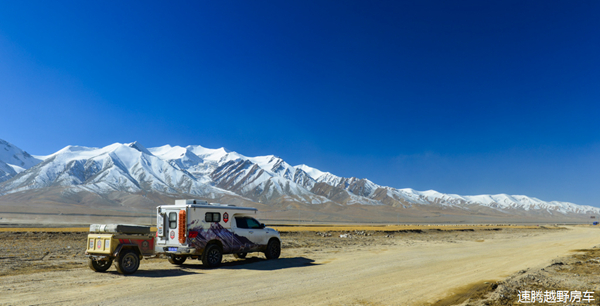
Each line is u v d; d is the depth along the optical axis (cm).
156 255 1600
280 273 1437
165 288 1117
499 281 1320
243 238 1738
